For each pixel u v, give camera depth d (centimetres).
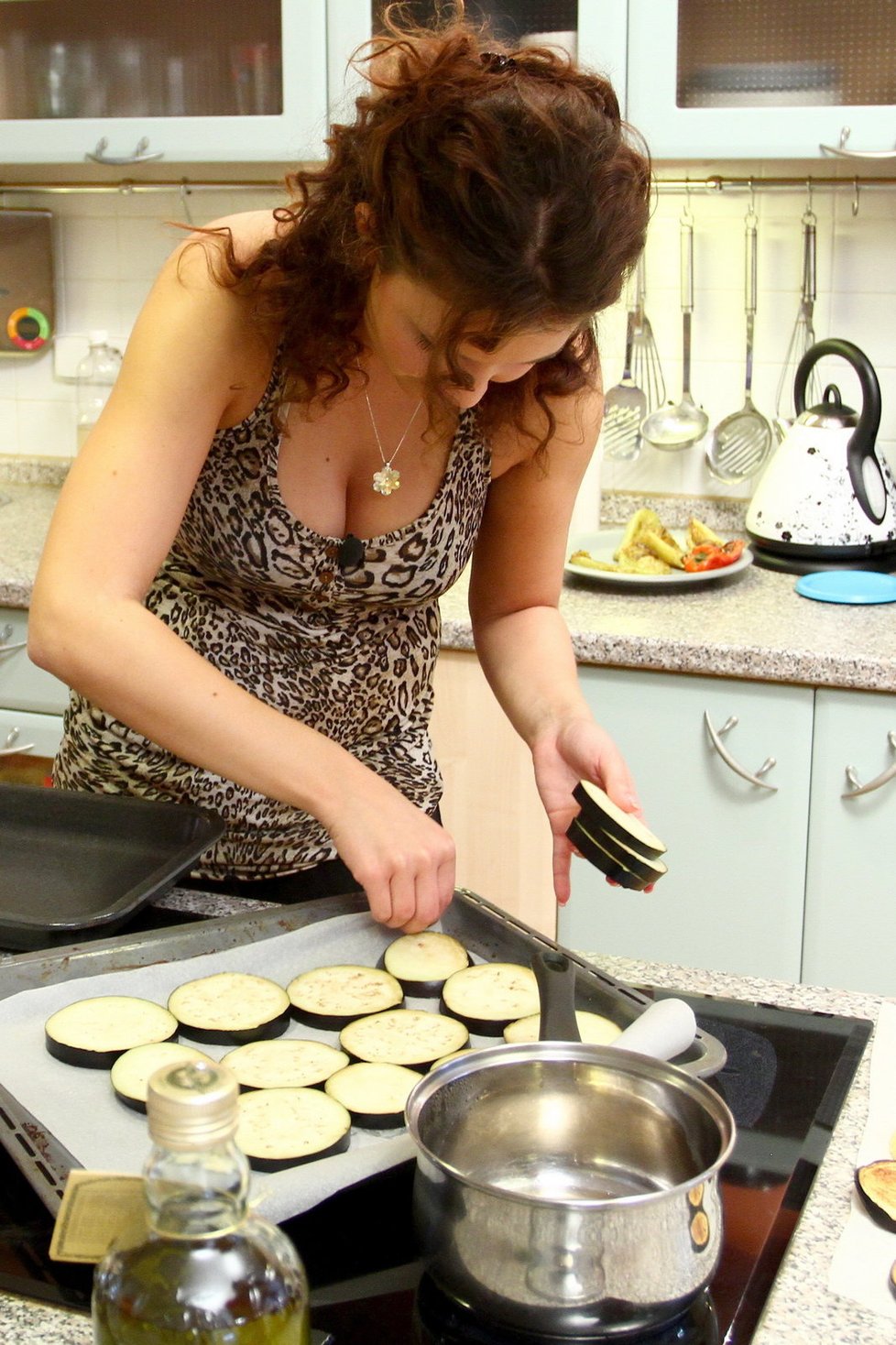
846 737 185
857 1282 68
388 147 83
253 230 108
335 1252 71
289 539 117
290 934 106
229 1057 92
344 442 114
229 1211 50
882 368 233
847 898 192
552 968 84
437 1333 65
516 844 205
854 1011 97
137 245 267
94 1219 63
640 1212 61
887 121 194
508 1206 61
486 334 84
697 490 248
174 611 127
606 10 199
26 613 221
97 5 223
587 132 81
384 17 100
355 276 97
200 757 100
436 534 120
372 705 133
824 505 216
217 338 104
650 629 193
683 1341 64
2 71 232
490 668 132
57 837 120
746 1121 83
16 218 266
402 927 101
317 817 100
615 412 244
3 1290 67
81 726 132
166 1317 50
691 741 193
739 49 200
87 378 266
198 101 223
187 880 130
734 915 198
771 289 235
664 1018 84
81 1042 90
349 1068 91
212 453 114
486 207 78
